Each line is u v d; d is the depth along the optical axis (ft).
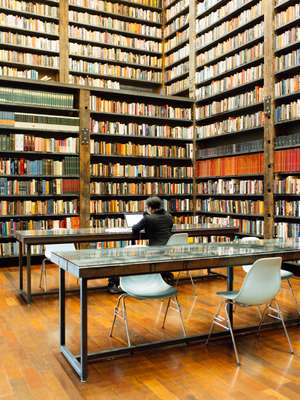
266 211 20.72
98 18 26.81
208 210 25.73
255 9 21.58
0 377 8.93
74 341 11.12
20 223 22.49
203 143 27.43
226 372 9.22
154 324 12.67
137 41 28.50
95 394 8.16
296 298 15.97
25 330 12.09
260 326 11.92
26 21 24.43
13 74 24.22
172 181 27.35
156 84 30.17
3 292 16.94
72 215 24.02
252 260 10.44
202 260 9.76
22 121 22.30
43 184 22.91
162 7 29.50
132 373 9.15
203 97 26.18
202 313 13.89
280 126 20.70
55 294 16.56
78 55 26.09
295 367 9.52
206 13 25.80
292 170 19.36
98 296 16.37
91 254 10.30
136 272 9.04
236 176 23.36
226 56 24.38
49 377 8.93
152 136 25.99
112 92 24.71
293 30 19.15
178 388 8.42
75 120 23.61
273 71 20.34
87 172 23.85
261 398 8.00
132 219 18.31
